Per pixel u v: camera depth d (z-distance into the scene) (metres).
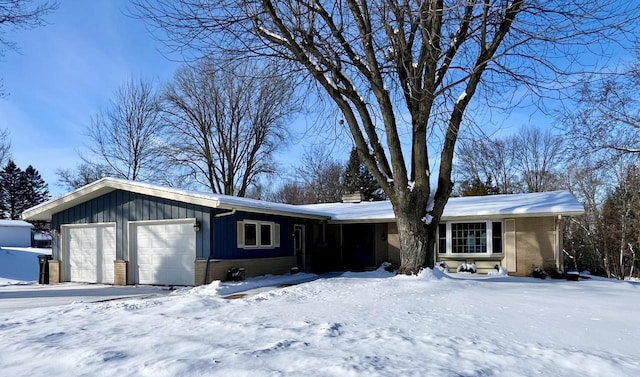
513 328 6.12
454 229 17.38
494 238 16.67
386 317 6.92
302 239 18.56
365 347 5.00
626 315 7.13
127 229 14.77
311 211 18.23
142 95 31.17
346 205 22.75
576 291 10.52
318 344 5.13
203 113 31.42
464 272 16.53
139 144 31.41
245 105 31.62
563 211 14.83
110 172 31.30
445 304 8.23
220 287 12.04
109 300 10.77
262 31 11.65
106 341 5.50
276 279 15.01
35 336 5.91
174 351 4.90
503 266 16.36
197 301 8.88
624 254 28.03
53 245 16.28
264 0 10.67
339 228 20.12
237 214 14.68
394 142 12.02
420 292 9.70
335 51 11.62
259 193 44.44
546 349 4.95
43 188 56.75
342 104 12.38
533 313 7.30
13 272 23.86
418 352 4.80
